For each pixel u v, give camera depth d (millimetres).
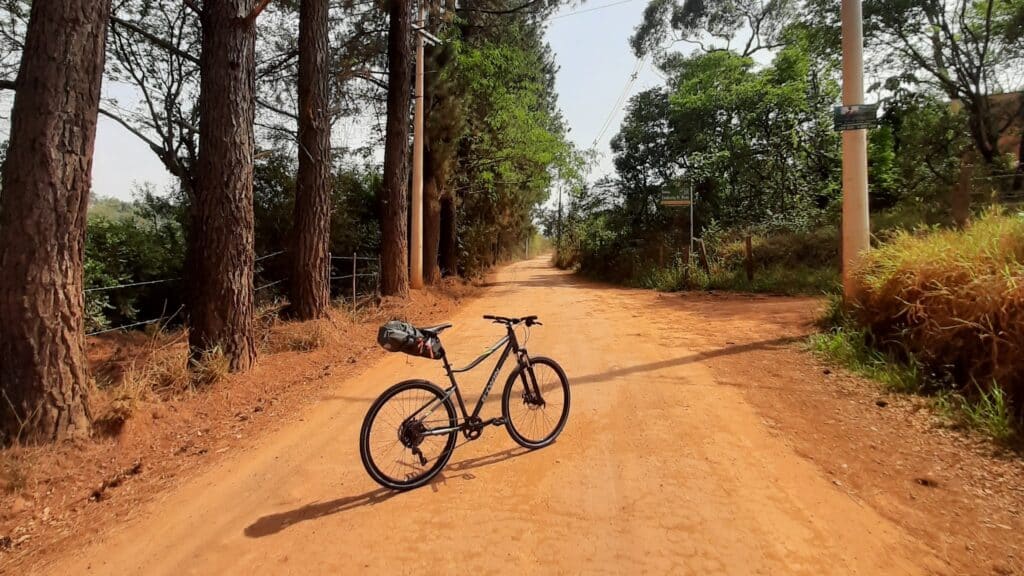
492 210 25891
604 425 4707
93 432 4480
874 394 5168
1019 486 3383
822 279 13789
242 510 3504
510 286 22094
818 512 3207
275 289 13523
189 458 4434
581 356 7258
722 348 7395
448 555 2912
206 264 6500
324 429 4938
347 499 3596
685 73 26906
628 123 28062
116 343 10086
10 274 4141
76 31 4320
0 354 4160
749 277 15422
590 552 2891
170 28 13234
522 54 19625
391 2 13875
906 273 5965
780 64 22516
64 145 4293
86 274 10383
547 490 3592
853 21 7371
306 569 2840
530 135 19578
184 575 2850
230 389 5996
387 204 13766
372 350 8375
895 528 3029
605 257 26766
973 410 4379
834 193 21016
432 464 3850
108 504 3697
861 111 7230
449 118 16953
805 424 4562
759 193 22250
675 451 4113
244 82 6688
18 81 4238
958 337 4980
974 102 17422
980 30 17406
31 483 3828
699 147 24250
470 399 5391
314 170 9602
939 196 16328
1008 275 4590
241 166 6641
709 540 2961
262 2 6328
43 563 3029
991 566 2682
